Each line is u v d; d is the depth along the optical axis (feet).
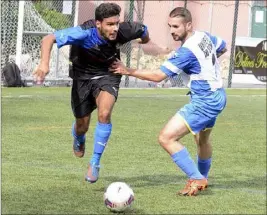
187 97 87.15
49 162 37.93
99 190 30.78
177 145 29.89
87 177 29.86
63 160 38.86
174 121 29.73
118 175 35.06
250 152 45.47
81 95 30.71
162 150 44.37
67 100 74.28
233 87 107.55
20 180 32.30
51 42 28.09
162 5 114.01
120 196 26.32
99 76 30.30
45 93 81.05
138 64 98.63
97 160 29.96
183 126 29.66
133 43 103.86
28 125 53.42
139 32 30.32
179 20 29.45
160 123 59.31
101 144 29.84
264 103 85.56
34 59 91.61
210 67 29.66
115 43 30.01
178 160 29.99
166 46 108.06
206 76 29.60
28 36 91.40
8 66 87.30
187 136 51.85
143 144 46.60
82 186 31.53
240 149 46.65
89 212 26.43
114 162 39.11
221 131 56.29
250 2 122.31
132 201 26.71
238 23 123.34
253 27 115.24
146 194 30.37
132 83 101.30
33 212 26.09
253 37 114.01
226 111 73.46
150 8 114.11
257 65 108.99
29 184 31.48
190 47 29.27
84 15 110.52
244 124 62.18
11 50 90.27
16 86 87.51
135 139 48.75
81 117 31.22
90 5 110.42
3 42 89.35
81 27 29.32
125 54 100.68
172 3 113.50
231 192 31.81
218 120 64.49
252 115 70.64
